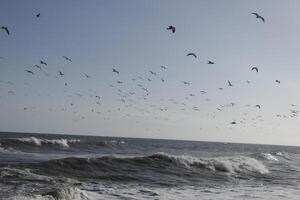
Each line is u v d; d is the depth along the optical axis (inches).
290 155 2262.6
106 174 853.2
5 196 517.7
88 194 585.9
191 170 1030.4
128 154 1785.2
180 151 2474.2
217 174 1016.2
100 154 1665.8
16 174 700.0
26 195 517.0
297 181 965.8
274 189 785.6
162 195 636.1
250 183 891.4
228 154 2156.7
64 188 555.5
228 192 714.2
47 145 1914.4
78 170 859.4
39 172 777.6
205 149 3181.6
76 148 2014.0
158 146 3253.0
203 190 730.2
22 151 1521.9
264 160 1668.3
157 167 1019.3
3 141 1692.9
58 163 868.6
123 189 673.0
